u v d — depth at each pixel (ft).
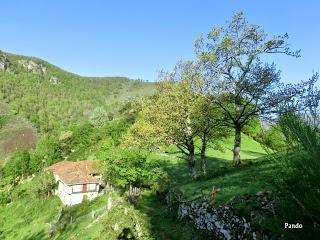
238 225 59.31
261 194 59.82
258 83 101.14
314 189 34.58
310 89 36.88
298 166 36.42
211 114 116.78
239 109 109.19
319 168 34.14
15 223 246.27
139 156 169.17
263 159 105.09
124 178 169.68
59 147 444.96
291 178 37.24
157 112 125.18
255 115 103.55
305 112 36.70
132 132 132.46
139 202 131.23
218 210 67.67
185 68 125.70
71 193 237.25
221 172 104.73
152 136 125.80
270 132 41.68
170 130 122.52
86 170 260.21
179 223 84.53
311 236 38.40
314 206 33.94
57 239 154.20
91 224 136.15
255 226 53.31
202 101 111.75
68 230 156.04
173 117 121.39
